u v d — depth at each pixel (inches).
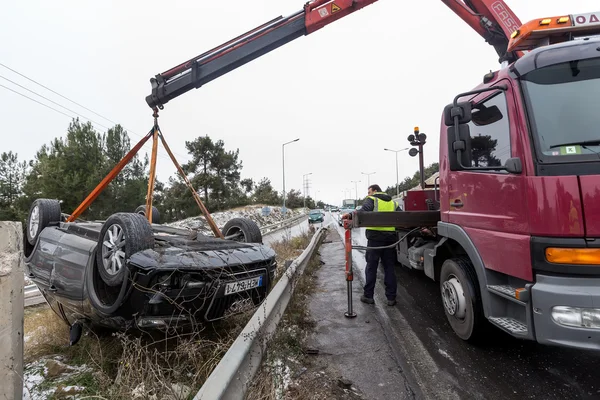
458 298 144.7
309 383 110.8
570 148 100.7
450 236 152.2
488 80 133.7
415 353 135.6
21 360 80.7
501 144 121.3
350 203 1365.7
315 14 219.3
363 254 396.5
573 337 92.4
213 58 223.5
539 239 99.6
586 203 94.2
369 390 110.0
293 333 148.1
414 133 300.5
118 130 999.0
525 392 106.9
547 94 108.1
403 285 247.1
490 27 222.1
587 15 126.1
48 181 796.6
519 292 103.6
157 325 117.3
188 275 123.0
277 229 896.3
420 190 262.8
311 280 259.6
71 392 106.3
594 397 103.3
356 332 157.8
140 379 100.2
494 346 140.6
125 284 118.2
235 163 1528.1
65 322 158.1
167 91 223.3
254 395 91.4
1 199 1005.2
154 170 202.8
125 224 125.7
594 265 92.1
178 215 1373.0
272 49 228.8
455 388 110.2
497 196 119.0
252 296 148.3
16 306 79.5
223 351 120.7
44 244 162.4
